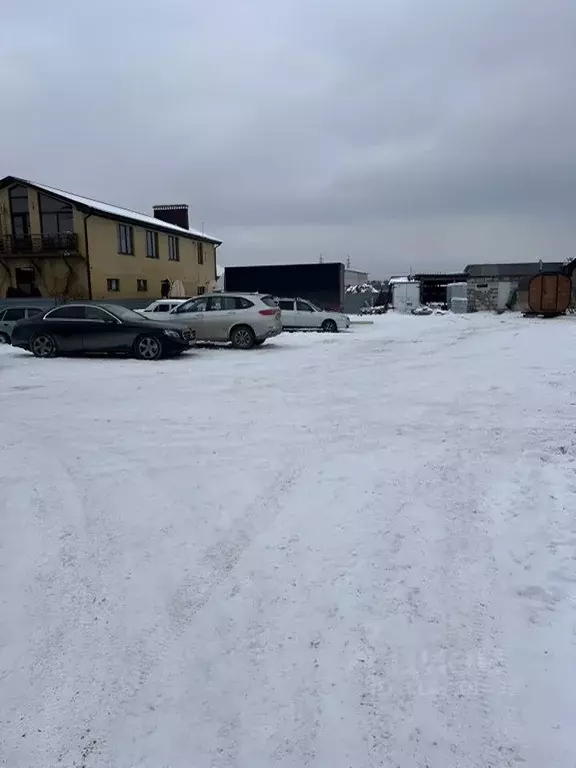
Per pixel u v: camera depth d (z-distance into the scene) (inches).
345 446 217.9
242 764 79.8
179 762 80.4
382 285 2950.3
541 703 88.6
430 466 192.4
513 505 158.7
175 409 288.0
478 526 146.9
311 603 115.7
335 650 102.0
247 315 591.8
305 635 106.2
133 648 103.6
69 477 188.4
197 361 489.4
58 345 511.8
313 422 257.1
